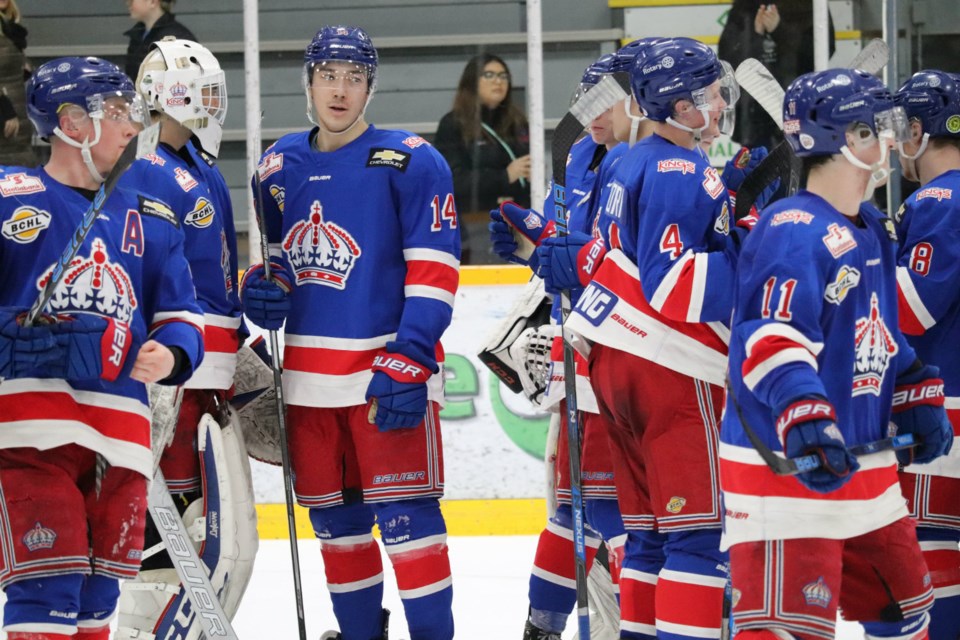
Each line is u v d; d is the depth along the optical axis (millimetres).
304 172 12359
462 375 19203
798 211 8469
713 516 10031
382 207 12203
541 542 12984
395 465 11984
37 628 9086
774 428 8461
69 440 9281
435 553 12148
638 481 10805
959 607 11484
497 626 14320
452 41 19219
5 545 9211
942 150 11750
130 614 11984
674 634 9945
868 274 8648
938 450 9242
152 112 12148
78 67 9500
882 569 8820
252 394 12844
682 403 10180
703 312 9742
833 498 8445
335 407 12148
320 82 12062
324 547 12609
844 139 8492
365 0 19281
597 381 10648
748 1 18828
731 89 10617
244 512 12109
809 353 8203
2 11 18594
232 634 11141
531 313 13688
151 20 19000
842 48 18875
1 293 9484
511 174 19266
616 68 12375
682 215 9867
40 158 18734
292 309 12406
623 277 10375
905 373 9227
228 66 19391
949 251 11227
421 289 12094
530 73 19078
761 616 8492
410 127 19422
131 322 9695
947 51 18609
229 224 12695
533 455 19094
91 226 9352
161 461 12062
